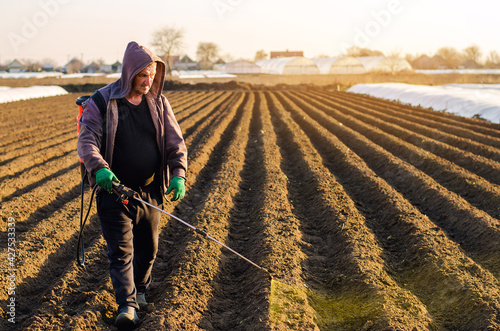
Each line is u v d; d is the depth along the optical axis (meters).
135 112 3.85
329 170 10.94
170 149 4.04
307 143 13.56
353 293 4.87
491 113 20.08
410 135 14.38
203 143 13.30
